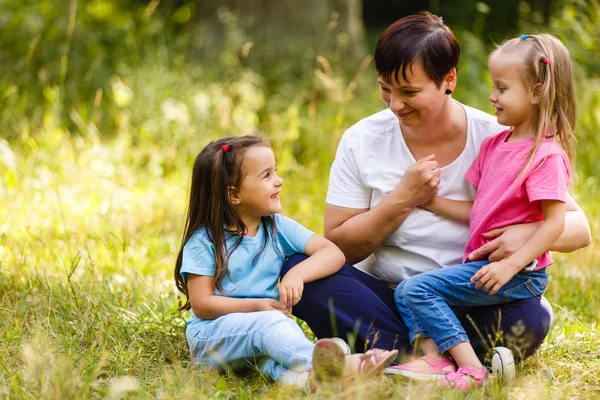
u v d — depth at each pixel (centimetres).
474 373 429
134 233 791
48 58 1282
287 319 444
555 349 504
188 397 407
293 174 1020
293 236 491
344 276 475
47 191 862
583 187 876
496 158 467
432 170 473
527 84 455
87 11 1377
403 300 462
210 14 1431
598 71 1064
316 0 1415
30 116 1145
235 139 480
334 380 409
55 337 507
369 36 1836
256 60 1373
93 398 414
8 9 1351
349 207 503
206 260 469
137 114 1115
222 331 452
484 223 461
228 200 472
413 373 420
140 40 1368
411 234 489
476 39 1188
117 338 516
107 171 954
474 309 473
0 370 455
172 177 998
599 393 439
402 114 461
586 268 710
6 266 643
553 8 1173
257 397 427
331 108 1188
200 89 1171
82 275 636
